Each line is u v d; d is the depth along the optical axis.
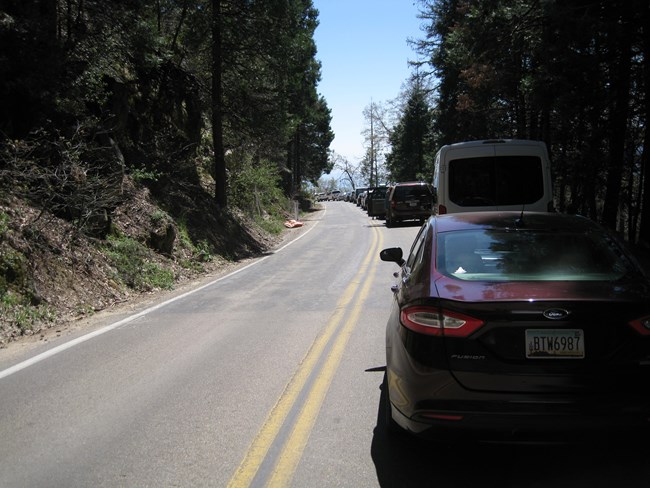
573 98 14.59
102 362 6.32
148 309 9.45
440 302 3.46
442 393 3.35
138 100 19.05
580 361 3.24
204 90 22.42
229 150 26.91
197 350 6.70
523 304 3.27
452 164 10.66
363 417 4.54
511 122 27.69
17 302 8.34
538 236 4.27
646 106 14.72
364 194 49.88
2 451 4.08
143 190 15.27
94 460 3.90
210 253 16.19
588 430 3.21
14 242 9.09
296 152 58.03
